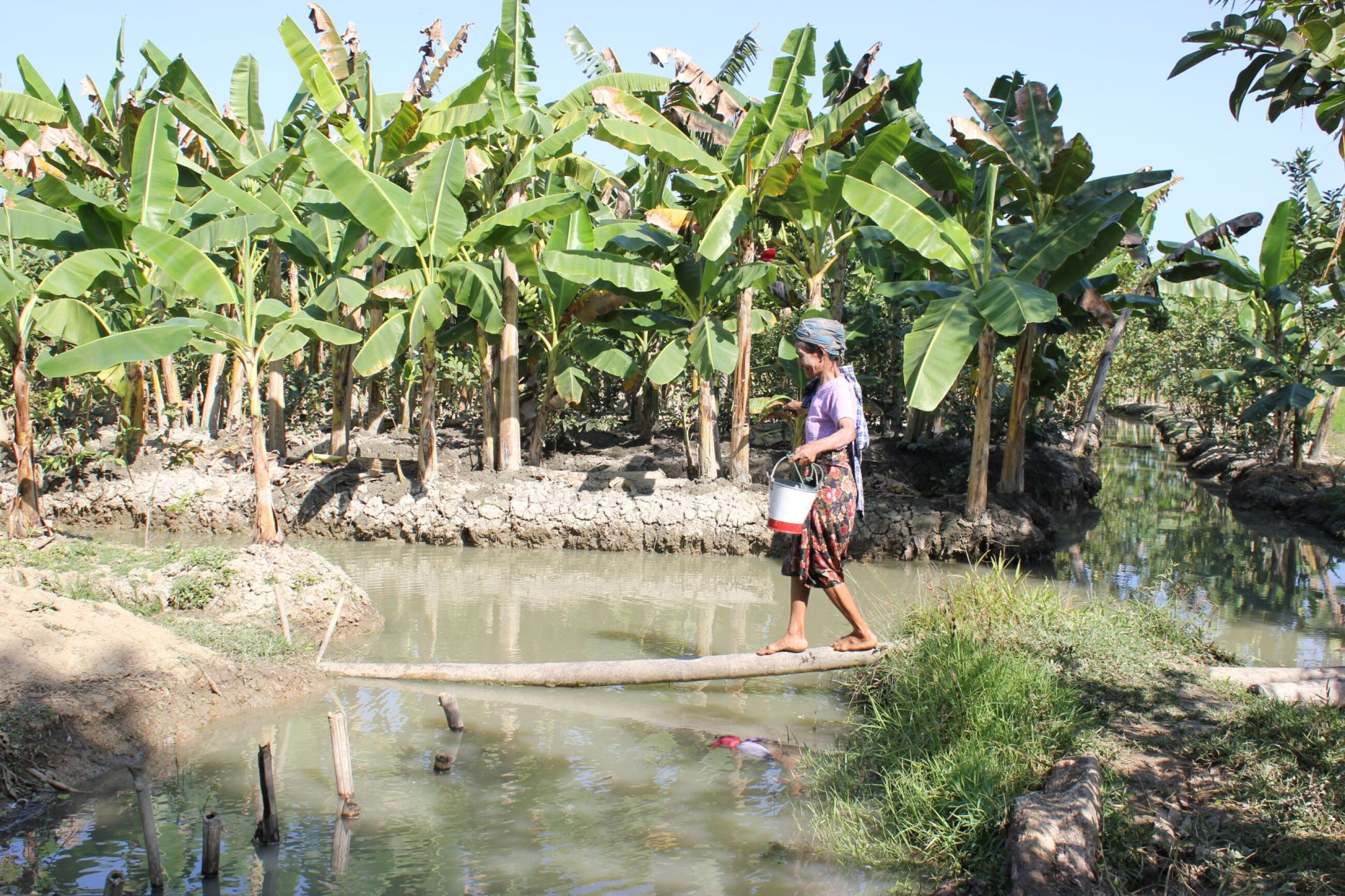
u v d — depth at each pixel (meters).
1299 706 5.58
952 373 10.89
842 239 14.35
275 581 7.76
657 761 5.72
